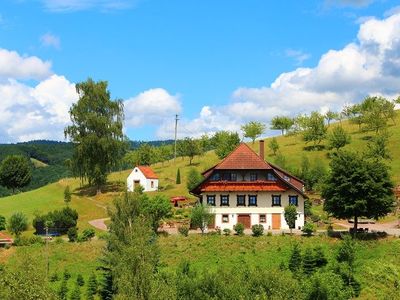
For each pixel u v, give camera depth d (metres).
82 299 53.94
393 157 122.00
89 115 109.81
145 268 38.44
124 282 38.12
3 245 71.44
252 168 80.62
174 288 39.66
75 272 63.09
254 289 39.25
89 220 91.69
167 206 74.00
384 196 67.06
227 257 64.12
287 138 159.88
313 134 138.62
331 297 44.59
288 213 74.12
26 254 39.12
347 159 69.06
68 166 112.06
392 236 67.00
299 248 63.12
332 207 68.88
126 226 53.84
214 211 80.06
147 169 121.31
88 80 113.44
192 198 105.56
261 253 64.81
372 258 61.38
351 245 59.91
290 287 39.84
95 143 108.50
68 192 105.94
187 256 64.75
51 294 35.91
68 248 68.94
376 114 139.88
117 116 113.50
